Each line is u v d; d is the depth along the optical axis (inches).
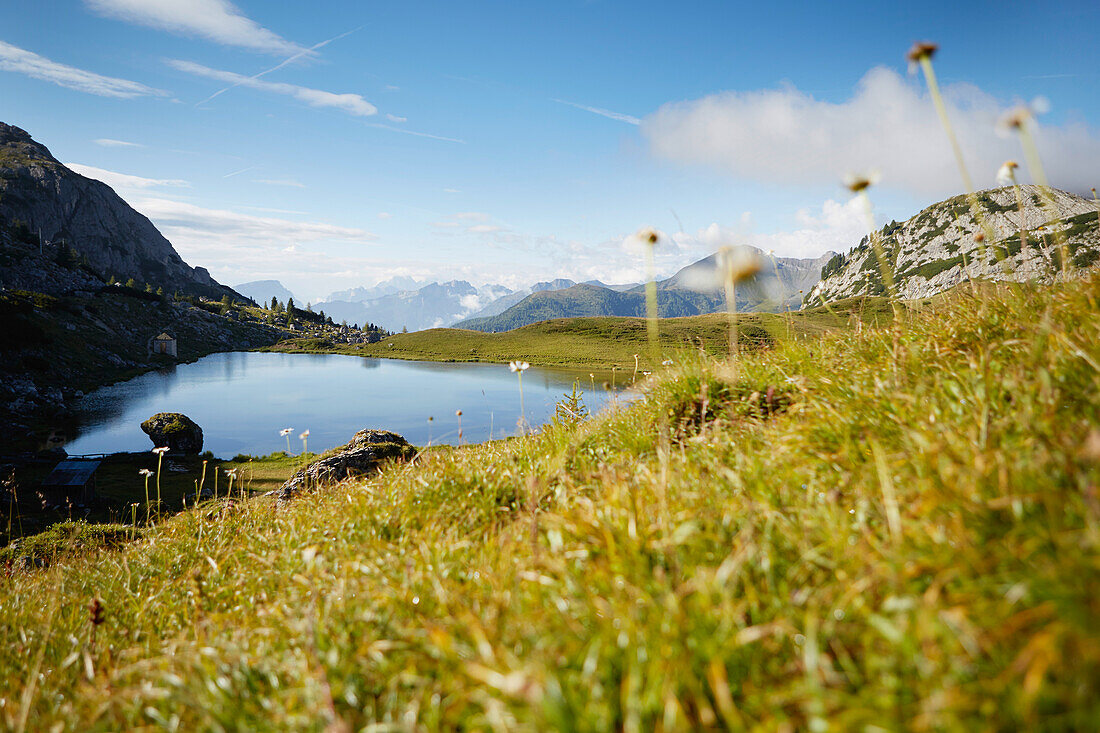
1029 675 64.6
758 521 123.0
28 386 3944.4
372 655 117.1
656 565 119.0
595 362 6215.6
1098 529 73.2
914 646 76.1
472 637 109.3
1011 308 197.9
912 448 126.5
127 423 3378.4
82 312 6766.7
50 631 223.6
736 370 252.8
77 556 413.1
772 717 76.0
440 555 161.0
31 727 141.3
